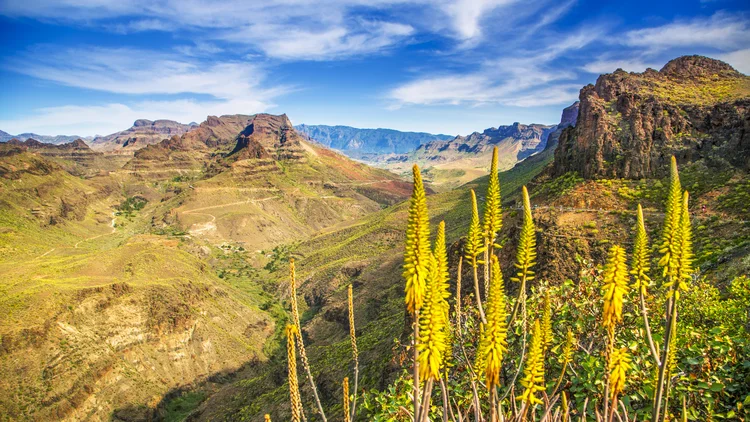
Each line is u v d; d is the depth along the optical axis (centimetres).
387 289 9194
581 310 1233
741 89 5594
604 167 5266
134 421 7394
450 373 1188
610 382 706
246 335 10831
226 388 7962
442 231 672
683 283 651
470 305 1276
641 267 705
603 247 3944
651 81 6297
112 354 7938
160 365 8544
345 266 12581
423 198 582
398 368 3381
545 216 4678
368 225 18288
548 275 3816
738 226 3603
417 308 596
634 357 1032
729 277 2888
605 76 6406
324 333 9225
